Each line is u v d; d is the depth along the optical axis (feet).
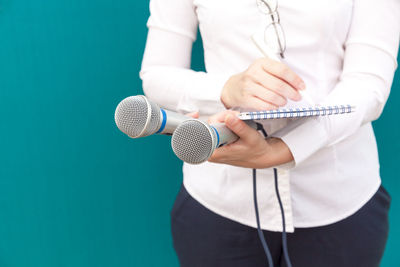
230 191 3.10
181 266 3.74
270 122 2.68
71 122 4.59
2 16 4.24
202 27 2.99
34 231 5.04
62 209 4.94
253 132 2.06
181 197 3.53
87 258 5.12
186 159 1.79
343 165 2.99
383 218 3.30
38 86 4.46
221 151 2.19
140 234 5.03
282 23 2.72
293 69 2.80
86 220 4.98
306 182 2.97
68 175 4.79
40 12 4.23
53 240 5.07
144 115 1.87
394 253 4.87
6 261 5.14
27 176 4.81
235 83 2.43
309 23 2.65
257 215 2.95
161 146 4.70
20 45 4.33
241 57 2.88
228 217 3.19
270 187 2.97
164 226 5.00
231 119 1.95
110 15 4.25
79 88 4.47
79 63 4.39
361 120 2.43
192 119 1.78
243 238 3.23
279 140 2.35
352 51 2.62
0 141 4.67
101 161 4.74
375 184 3.19
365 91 2.47
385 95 2.55
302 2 2.63
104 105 4.53
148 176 4.81
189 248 3.51
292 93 2.24
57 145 4.67
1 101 4.52
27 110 4.55
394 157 4.54
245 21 2.77
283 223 2.90
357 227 3.13
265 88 2.25
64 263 5.13
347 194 3.05
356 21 2.64
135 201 4.90
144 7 4.24
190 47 3.23
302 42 2.72
